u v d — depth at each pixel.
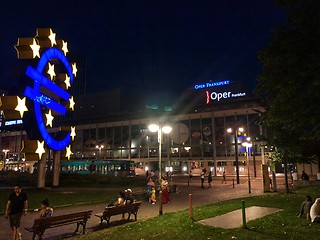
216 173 75.44
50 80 27.30
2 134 114.56
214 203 19.62
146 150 91.00
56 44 29.88
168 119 87.88
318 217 11.69
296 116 12.02
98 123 101.50
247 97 95.38
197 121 83.50
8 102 20.20
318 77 10.20
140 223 12.69
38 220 9.77
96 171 55.41
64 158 32.25
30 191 28.67
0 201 21.42
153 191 21.73
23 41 23.22
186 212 15.29
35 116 24.62
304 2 11.98
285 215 13.41
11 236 11.55
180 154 84.88
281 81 12.30
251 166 69.94
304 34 11.70
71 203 20.45
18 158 107.62
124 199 15.12
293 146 19.36
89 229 12.55
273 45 12.54
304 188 28.59
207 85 102.06
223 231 10.62
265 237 9.70
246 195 25.83
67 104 31.92
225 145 78.00
